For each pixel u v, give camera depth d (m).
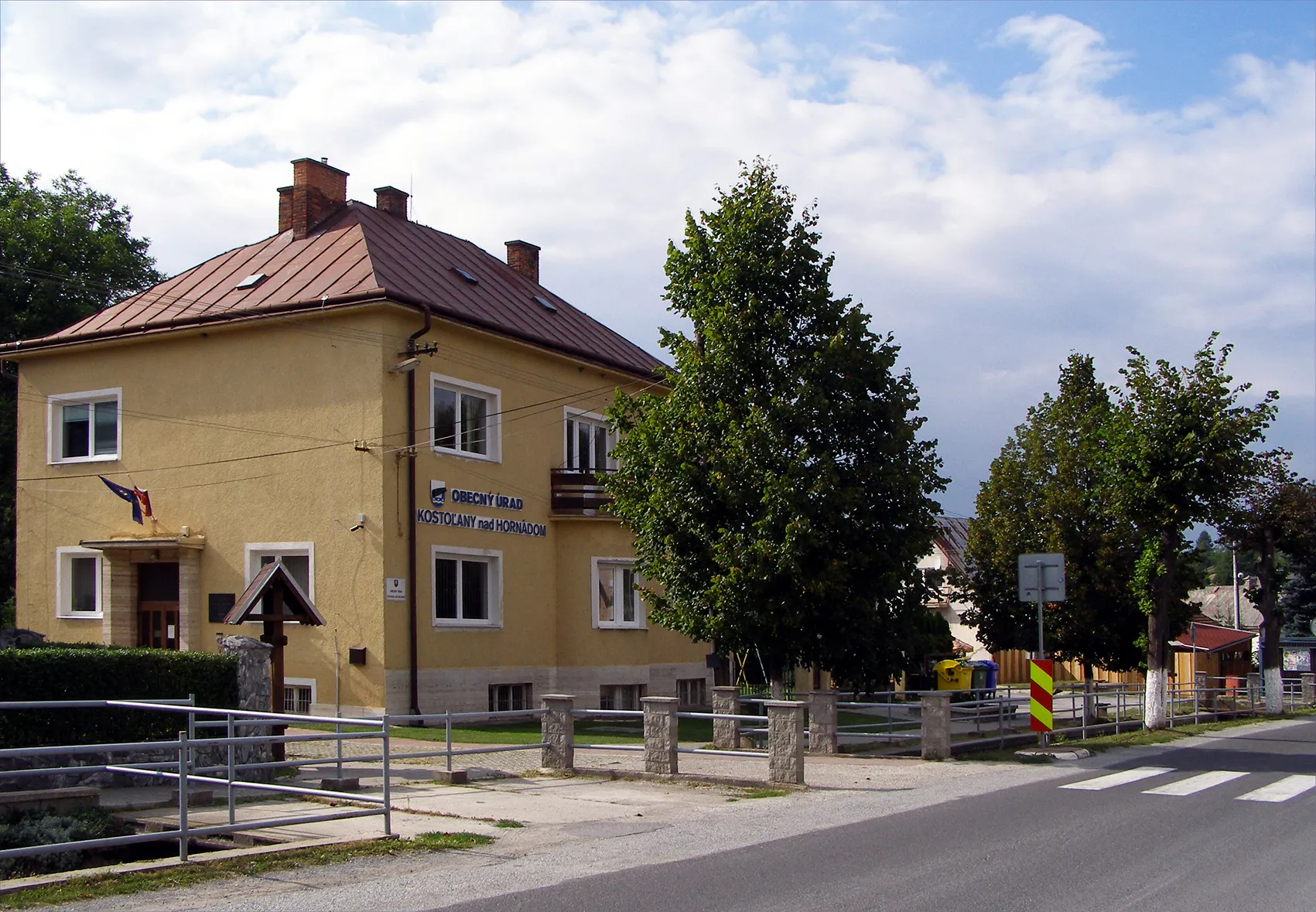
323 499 24.44
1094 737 23.05
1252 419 22.88
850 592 19.92
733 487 19.30
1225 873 8.91
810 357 19.91
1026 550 29.91
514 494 27.39
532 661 27.58
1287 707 38.06
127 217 41.62
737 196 20.67
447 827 11.41
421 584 24.48
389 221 30.64
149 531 26.16
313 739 10.75
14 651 14.00
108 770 11.74
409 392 24.62
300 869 9.23
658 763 15.35
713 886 8.49
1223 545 36.00
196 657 15.46
